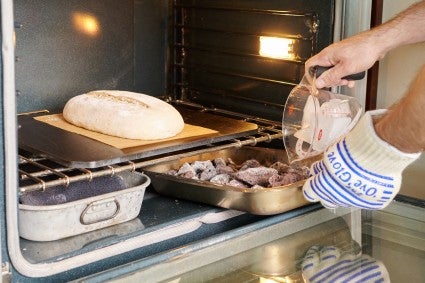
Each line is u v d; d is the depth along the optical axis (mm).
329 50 1327
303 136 1376
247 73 1786
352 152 1067
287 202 1355
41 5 1662
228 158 1680
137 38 1871
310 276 1114
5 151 1034
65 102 1755
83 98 1617
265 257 1173
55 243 1218
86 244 1215
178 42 1945
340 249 1215
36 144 1419
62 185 1352
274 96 1723
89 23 1762
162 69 1947
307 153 1379
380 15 1553
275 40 1684
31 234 1217
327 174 1116
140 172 1477
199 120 1702
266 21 1704
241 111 1824
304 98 1383
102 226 1285
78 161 1282
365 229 1301
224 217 1430
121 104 1557
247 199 1336
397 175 1076
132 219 1344
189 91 1951
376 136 1031
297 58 1636
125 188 1383
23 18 1636
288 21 1646
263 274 1113
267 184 1457
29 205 1202
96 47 1787
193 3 1874
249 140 1544
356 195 1106
